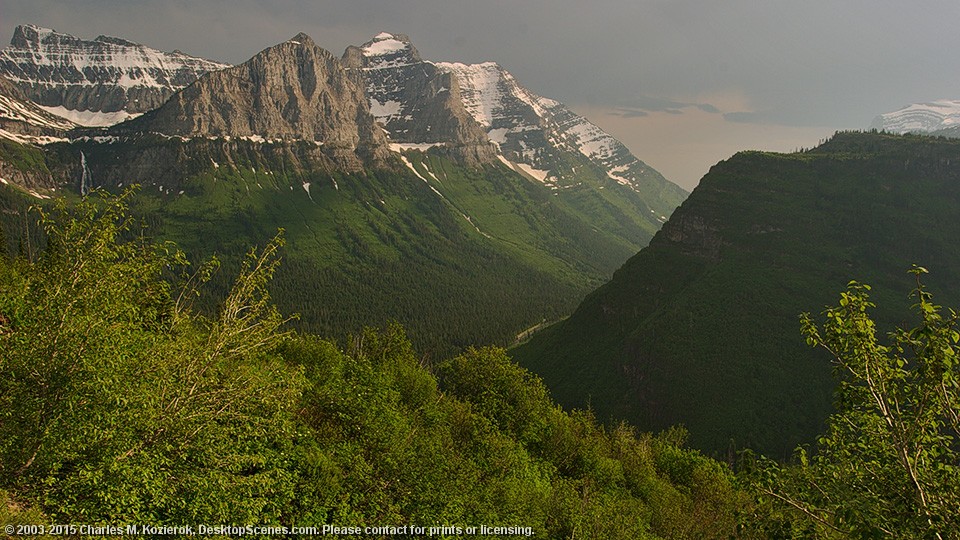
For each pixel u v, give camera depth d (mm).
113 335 20125
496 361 64062
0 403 18406
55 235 20656
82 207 21000
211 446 22203
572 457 59562
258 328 23266
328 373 41938
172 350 21703
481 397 60688
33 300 19656
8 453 18484
